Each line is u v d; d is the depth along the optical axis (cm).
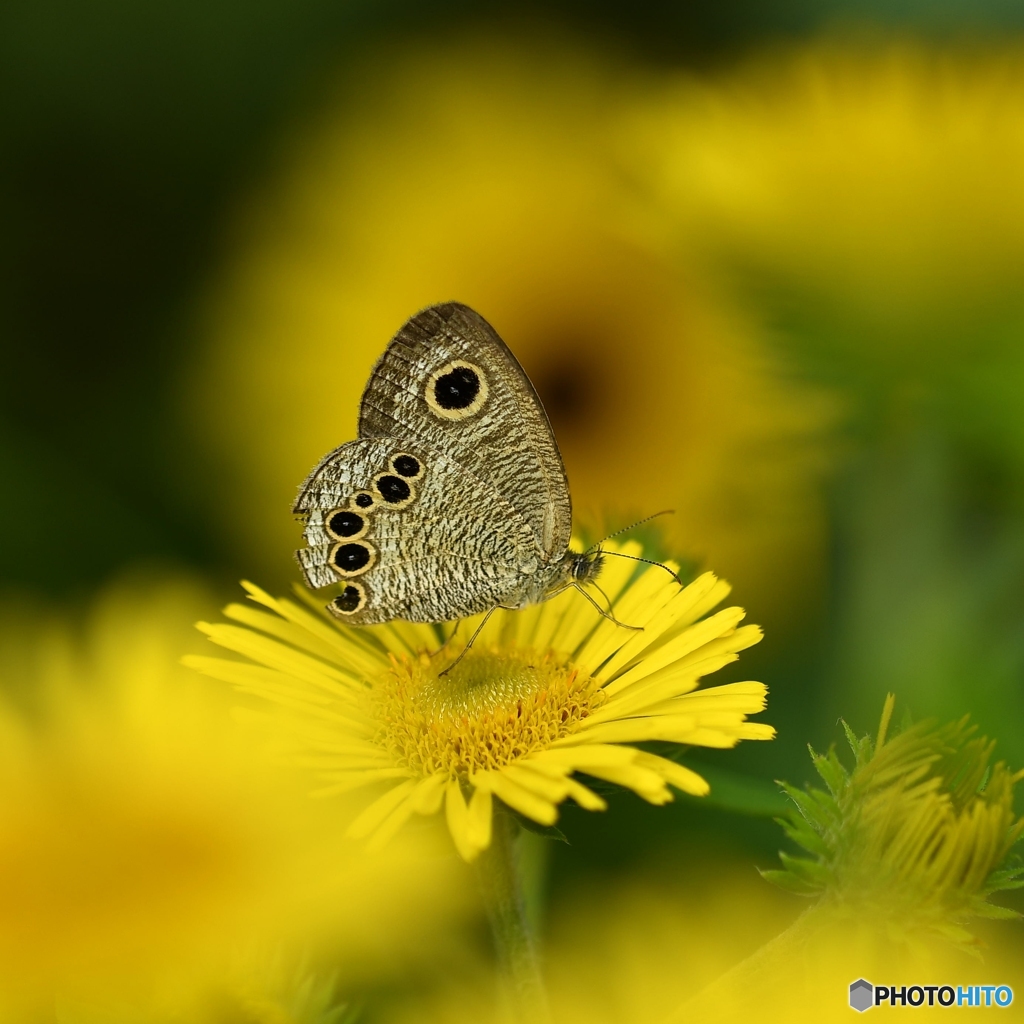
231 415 55
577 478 55
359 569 49
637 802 50
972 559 52
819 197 52
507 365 49
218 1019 46
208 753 47
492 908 47
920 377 52
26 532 53
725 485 53
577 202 55
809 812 47
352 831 47
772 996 47
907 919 47
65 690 47
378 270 55
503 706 48
